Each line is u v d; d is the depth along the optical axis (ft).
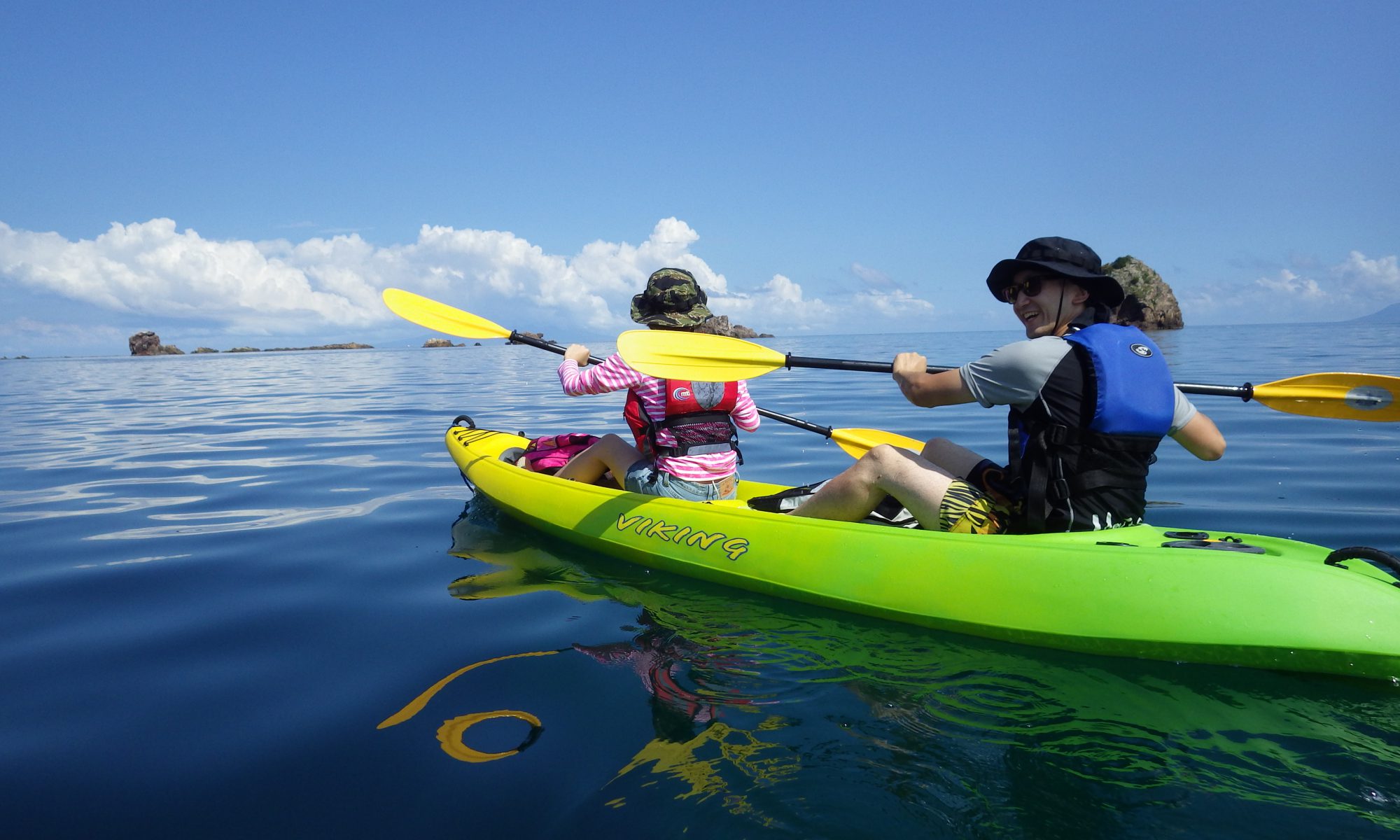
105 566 10.62
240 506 14.21
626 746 5.62
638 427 11.21
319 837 4.67
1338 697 6.19
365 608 8.88
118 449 21.30
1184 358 44.50
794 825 4.61
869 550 8.43
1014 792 4.95
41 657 7.61
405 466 17.98
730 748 5.56
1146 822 4.61
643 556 10.23
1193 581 6.87
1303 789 4.95
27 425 27.48
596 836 4.57
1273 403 9.64
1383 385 9.09
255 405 34.17
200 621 8.56
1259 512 11.96
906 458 8.52
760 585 8.98
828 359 9.46
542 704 6.35
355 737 5.91
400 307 15.56
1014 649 7.28
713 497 10.92
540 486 12.28
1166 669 6.75
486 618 8.48
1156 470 15.60
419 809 4.93
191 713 6.37
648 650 7.45
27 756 5.74
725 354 10.07
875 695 6.37
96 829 4.84
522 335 13.93
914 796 4.90
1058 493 7.43
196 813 4.98
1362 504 12.27
